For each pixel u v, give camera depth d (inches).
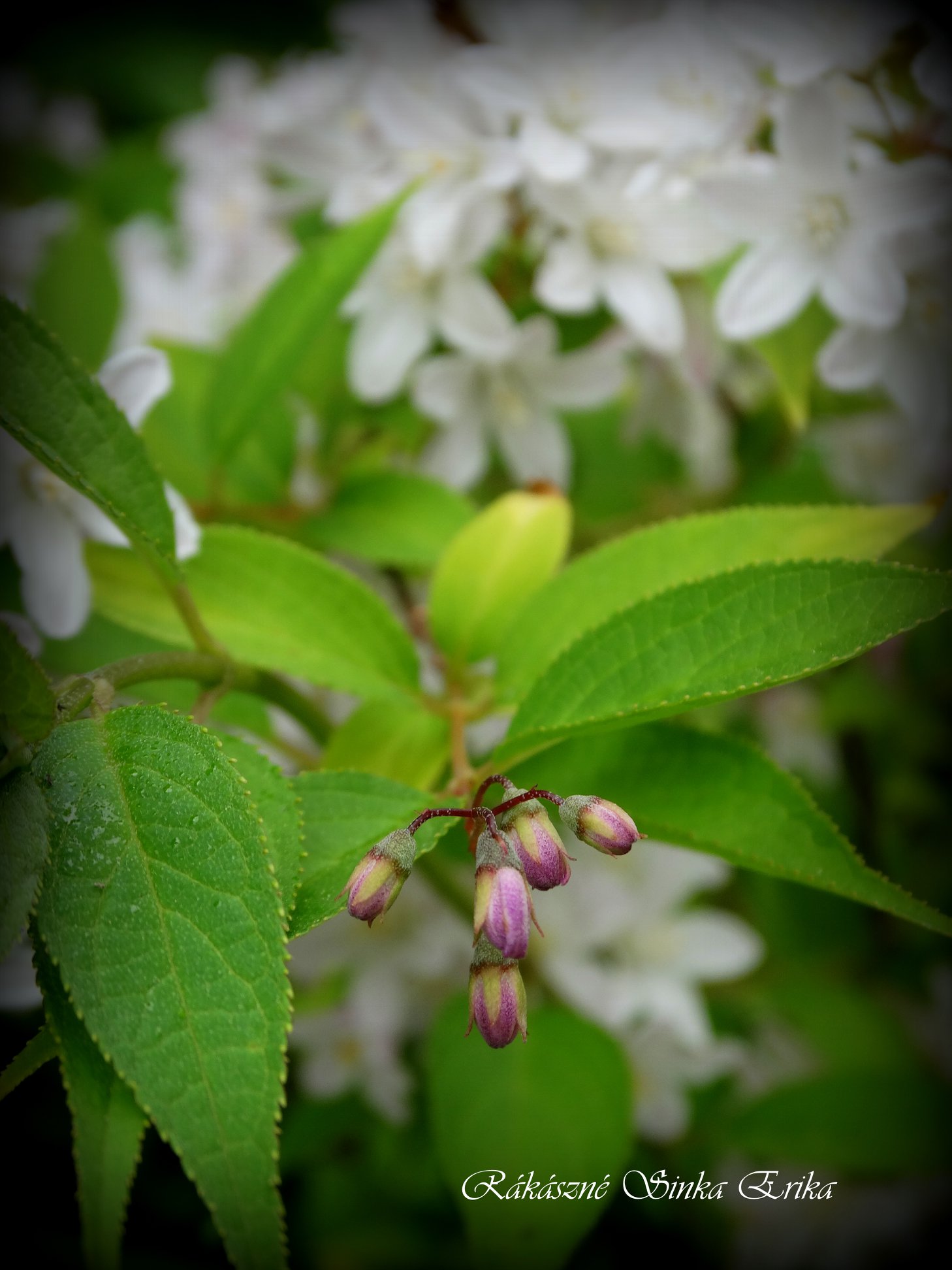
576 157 6.7
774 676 4.1
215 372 7.1
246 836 3.7
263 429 7.9
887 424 9.6
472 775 4.8
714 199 6.4
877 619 4.1
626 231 7.4
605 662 4.5
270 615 5.7
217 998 3.5
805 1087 8.3
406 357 7.8
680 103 6.9
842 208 6.4
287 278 6.8
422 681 7.9
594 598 5.7
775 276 6.5
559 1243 6.0
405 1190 8.8
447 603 6.3
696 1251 9.1
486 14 7.2
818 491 9.6
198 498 7.7
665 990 8.6
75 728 4.0
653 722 5.3
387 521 7.6
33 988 5.0
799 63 6.3
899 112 6.6
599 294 8.1
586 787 5.2
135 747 3.9
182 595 5.0
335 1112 8.7
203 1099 3.4
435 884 6.6
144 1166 8.7
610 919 7.9
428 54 7.9
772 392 9.2
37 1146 8.7
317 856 4.3
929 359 6.9
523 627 5.7
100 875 3.7
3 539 5.5
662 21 6.8
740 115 6.5
